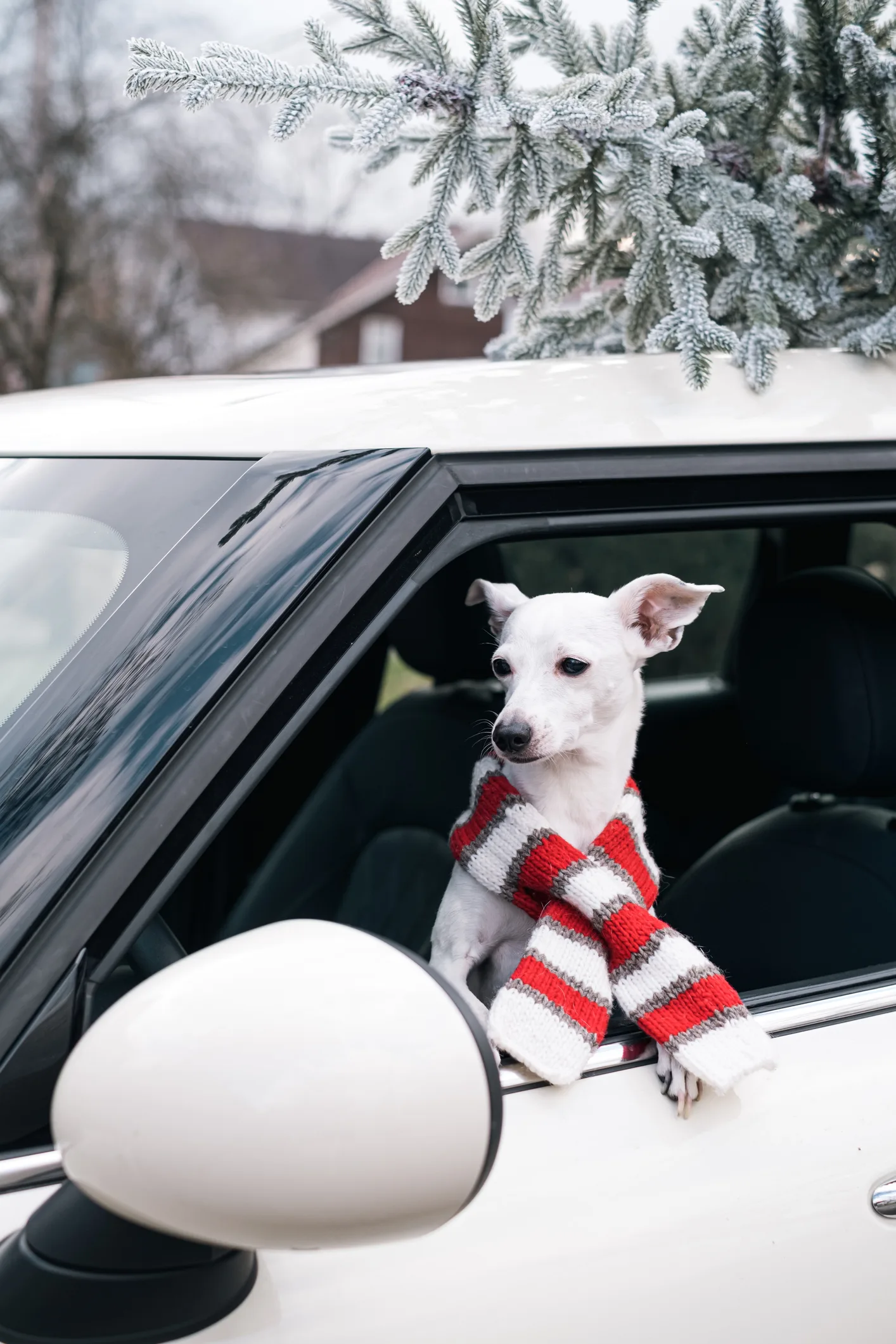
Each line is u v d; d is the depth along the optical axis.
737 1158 1.27
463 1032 0.93
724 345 1.67
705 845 2.77
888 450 1.62
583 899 1.39
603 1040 1.34
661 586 1.70
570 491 1.43
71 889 1.09
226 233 14.70
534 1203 1.18
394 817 2.63
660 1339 1.17
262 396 1.56
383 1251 1.11
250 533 1.30
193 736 1.15
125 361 13.59
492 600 1.81
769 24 1.98
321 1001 0.91
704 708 2.88
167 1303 0.97
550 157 1.85
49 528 1.42
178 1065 0.88
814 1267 1.26
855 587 2.02
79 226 12.98
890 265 2.01
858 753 1.96
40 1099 1.06
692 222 1.98
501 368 1.62
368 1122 0.88
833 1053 1.39
